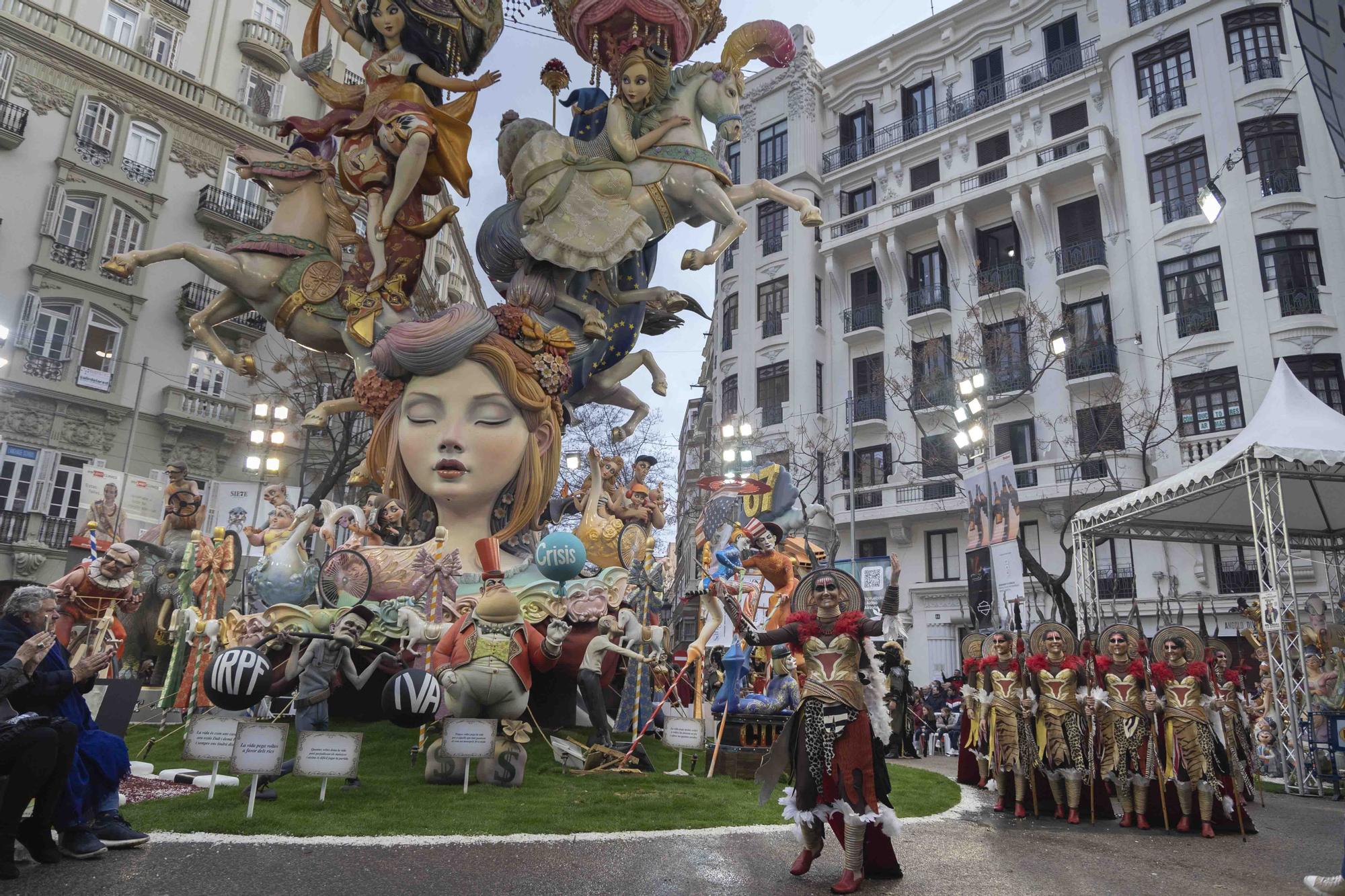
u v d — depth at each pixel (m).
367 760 8.48
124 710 6.02
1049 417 28.41
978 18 34.41
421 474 10.27
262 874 4.60
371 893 4.35
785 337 34.69
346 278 12.00
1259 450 12.64
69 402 26.38
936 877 5.29
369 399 10.71
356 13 12.23
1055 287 29.75
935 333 32.16
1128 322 27.88
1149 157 27.95
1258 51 26.45
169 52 30.88
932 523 29.95
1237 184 25.92
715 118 12.55
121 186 28.36
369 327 11.55
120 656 12.88
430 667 7.82
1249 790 10.32
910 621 28.81
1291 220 24.91
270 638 7.03
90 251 27.41
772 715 9.47
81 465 26.61
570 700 10.51
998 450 29.23
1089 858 6.20
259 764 5.97
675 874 5.00
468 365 10.37
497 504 10.66
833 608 5.37
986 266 31.97
